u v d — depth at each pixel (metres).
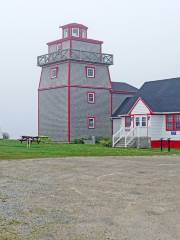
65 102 48.84
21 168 19.80
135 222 9.77
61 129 49.34
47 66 52.25
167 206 11.33
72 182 15.55
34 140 44.34
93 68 50.75
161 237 8.59
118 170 18.98
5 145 37.88
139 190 13.76
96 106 50.69
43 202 12.02
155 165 21.14
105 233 8.91
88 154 27.97
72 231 9.06
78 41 50.44
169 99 43.22
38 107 53.38
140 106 43.34
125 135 41.84
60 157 25.36
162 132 42.47
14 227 9.35
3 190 13.94
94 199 12.38
